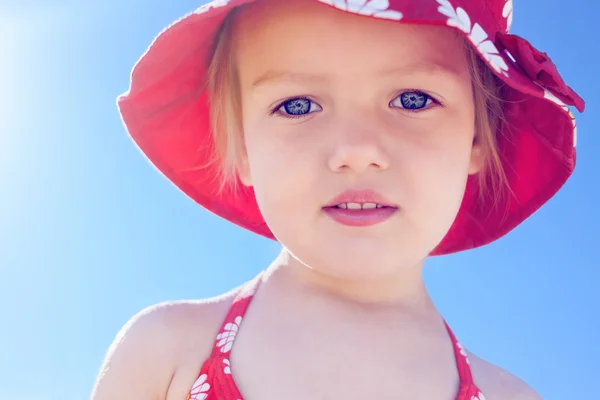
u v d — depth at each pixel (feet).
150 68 1.46
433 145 1.29
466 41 1.39
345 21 1.28
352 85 1.28
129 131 1.57
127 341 1.36
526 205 1.60
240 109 1.46
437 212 1.29
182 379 1.30
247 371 1.26
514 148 1.58
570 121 1.44
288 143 1.29
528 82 1.32
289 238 1.30
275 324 1.32
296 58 1.30
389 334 1.32
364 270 1.25
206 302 1.41
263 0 1.35
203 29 1.41
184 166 1.64
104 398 1.33
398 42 1.29
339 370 1.26
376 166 1.24
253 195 1.66
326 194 1.25
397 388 1.27
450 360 1.35
